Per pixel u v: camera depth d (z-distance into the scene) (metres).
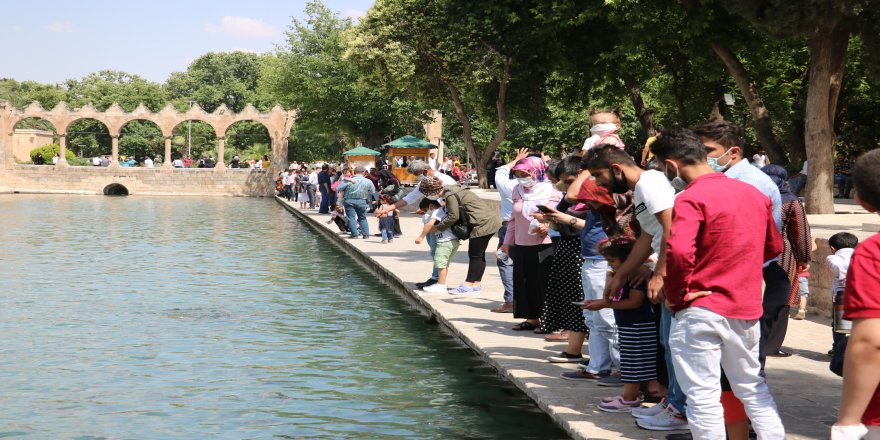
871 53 22.81
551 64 36.56
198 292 14.66
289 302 13.60
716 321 4.78
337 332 11.02
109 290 14.80
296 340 10.50
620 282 5.92
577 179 7.79
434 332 10.91
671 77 39.44
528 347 9.06
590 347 7.60
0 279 16.14
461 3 38.06
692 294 4.83
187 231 29.41
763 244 4.93
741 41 27.61
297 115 67.44
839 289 7.79
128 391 8.04
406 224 29.20
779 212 6.84
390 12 40.62
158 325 11.49
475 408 7.29
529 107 41.41
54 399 7.73
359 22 42.66
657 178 5.41
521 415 7.02
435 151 68.44
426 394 7.83
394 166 50.88
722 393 5.19
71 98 107.12
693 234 4.77
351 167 25.83
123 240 25.42
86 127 94.69
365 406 7.47
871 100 38.72
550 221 8.16
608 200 6.65
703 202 4.83
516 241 9.88
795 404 6.63
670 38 29.50
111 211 42.00
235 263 19.39
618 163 6.12
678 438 5.87
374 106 59.91
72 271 17.53
